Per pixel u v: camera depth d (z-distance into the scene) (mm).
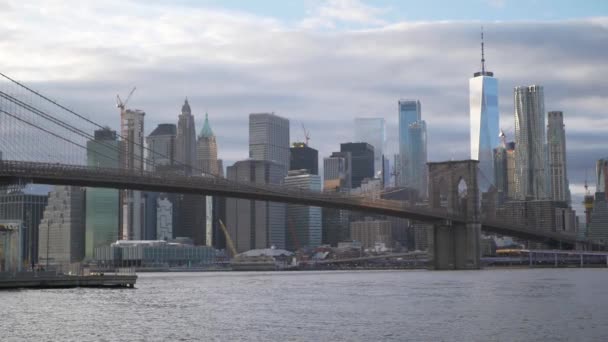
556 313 96312
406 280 197375
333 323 86875
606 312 97312
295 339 74562
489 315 94312
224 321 89000
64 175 178750
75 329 80875
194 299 122125
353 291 145000
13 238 155875
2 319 88438
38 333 77875
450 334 77500
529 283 172125
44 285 142875
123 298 120688
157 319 90312
